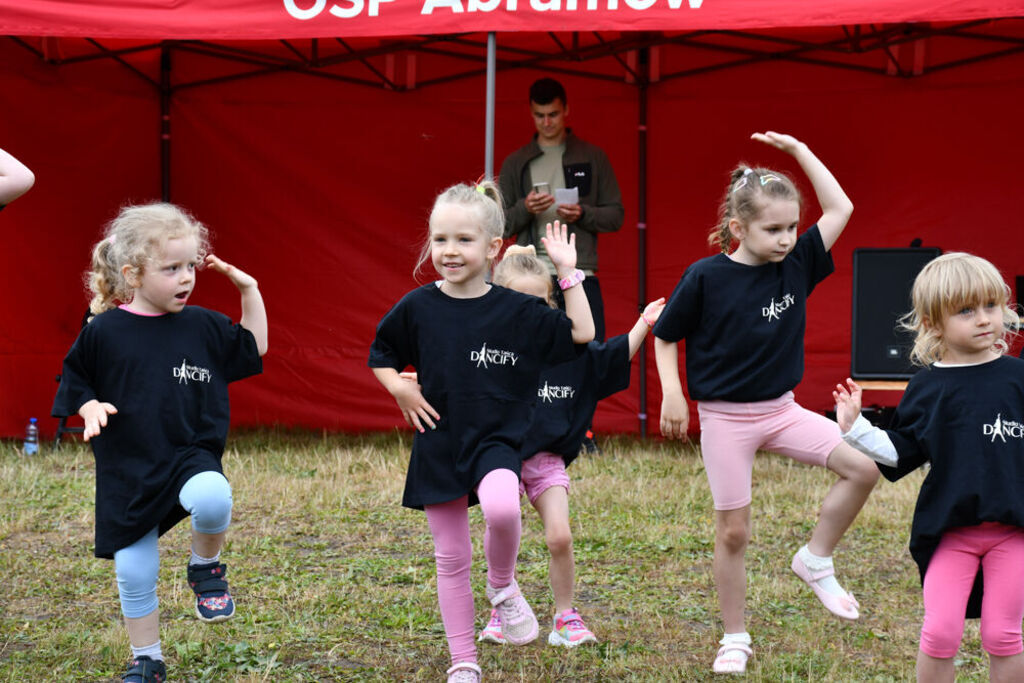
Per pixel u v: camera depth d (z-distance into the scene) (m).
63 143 9.29
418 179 9.81
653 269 9.58
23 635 4.09
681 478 7.14
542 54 9.36
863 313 8.36
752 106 9.39
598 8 6.31
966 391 3.12
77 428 8.84
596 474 7.23
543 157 8.19
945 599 3.10
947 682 3.15
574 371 4.10
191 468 3.34
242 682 3.62
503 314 3.45
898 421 3.27
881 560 5.30
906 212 9.22
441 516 3.46
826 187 3.97
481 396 3.40
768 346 3.81
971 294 3.07
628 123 9.54
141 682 3.29
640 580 4.95
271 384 10.01
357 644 4.05
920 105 9.16
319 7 6.51
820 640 4.16
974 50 9.01
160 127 9.90
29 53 8.96
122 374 3.36
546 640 4.14
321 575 4.93
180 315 3.49
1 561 5.12
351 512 6.15
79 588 4.73
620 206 8.09
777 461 7.76
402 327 3.51
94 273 3.61
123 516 3.33
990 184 9.08
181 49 9.52
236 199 9.92
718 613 4.50
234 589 4.70
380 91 9.80
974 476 3.05
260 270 9.95
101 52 9.30
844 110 9.27
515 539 3.52
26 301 9.20
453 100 9.76
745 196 3.80
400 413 9.91
